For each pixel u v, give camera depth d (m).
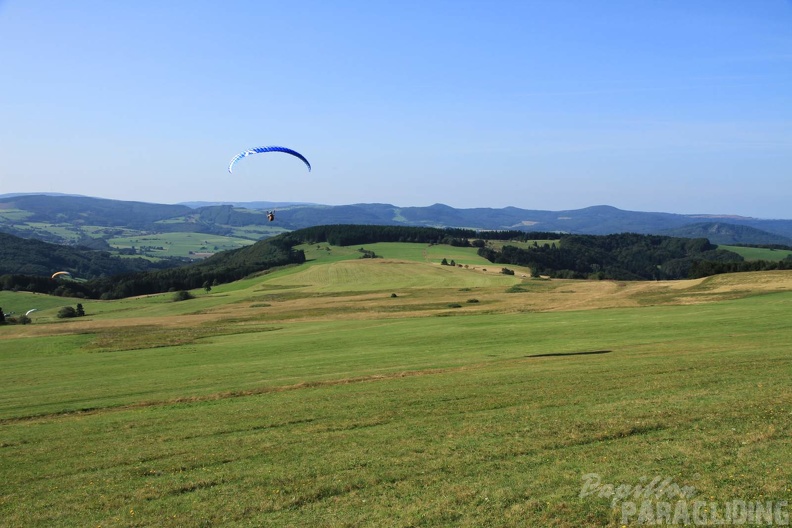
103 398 28.44
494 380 25.20
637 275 171.25
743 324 40.78
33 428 22.69
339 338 49.00
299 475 14.63
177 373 35.59
